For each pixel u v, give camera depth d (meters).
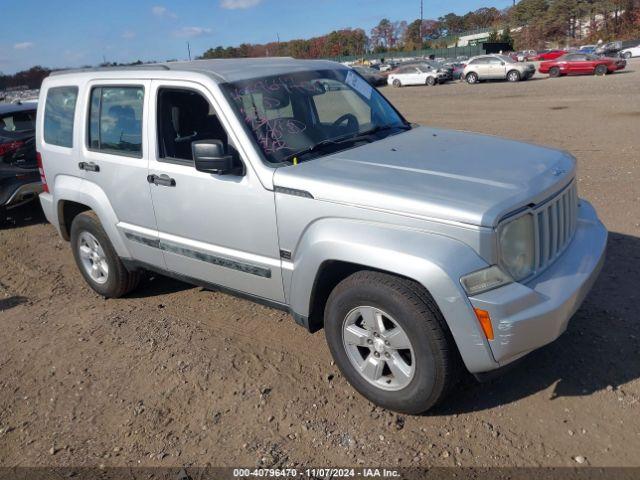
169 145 4.31
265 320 4.71
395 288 3.12
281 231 3.60
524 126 14.30
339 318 3.45
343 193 3.27
